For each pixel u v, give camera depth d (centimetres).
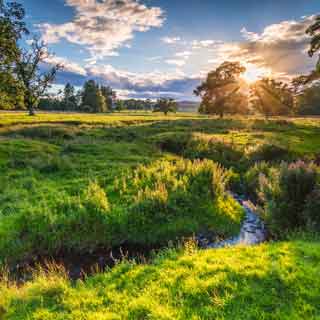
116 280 668
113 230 1037
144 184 1348
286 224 987
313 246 734
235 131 3834
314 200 938
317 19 3700
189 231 1075
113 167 1805
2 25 3538
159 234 1047
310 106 11000
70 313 539
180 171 1486
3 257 902
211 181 1361
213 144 2623
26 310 570
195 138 2933
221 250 769
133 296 580
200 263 679
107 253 952
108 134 3412
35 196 1277
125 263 787
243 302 523
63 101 13012
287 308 501
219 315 496
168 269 671
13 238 960
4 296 621
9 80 3928
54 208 1113
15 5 3644
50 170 1730
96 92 11744
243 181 1745
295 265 633
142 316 509
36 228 1000
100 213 1074
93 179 1495
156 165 1669
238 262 668
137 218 1076
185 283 595
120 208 1119
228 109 7981
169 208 1139
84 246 977
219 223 1133
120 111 14375
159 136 3238
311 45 3766
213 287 569
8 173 1652
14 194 1315
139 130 3831
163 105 11694
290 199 1004
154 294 571
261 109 9394
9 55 3744
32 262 898
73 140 2792
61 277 690
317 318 471
